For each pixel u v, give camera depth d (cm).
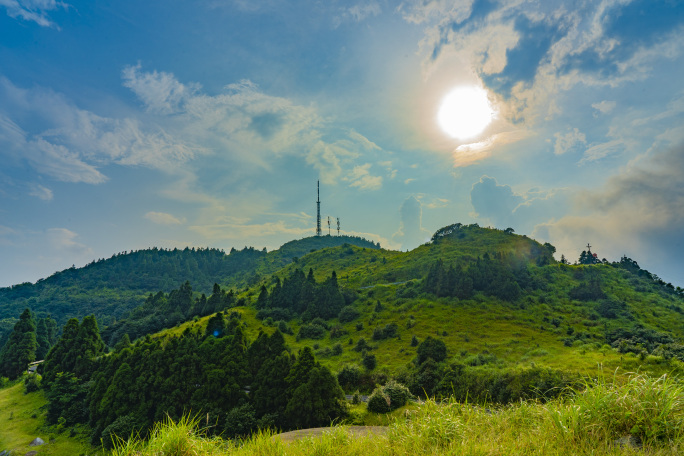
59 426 7788
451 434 713
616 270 16650
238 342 7938
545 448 576
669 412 589
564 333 10312
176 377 7331
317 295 14662
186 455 735
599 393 658
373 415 4872
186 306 17262
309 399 5900
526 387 5762
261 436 839
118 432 6569
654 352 6731
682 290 15188
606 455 528
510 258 16675
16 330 13300
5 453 6888
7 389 10994
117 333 14825
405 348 9950
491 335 10219
